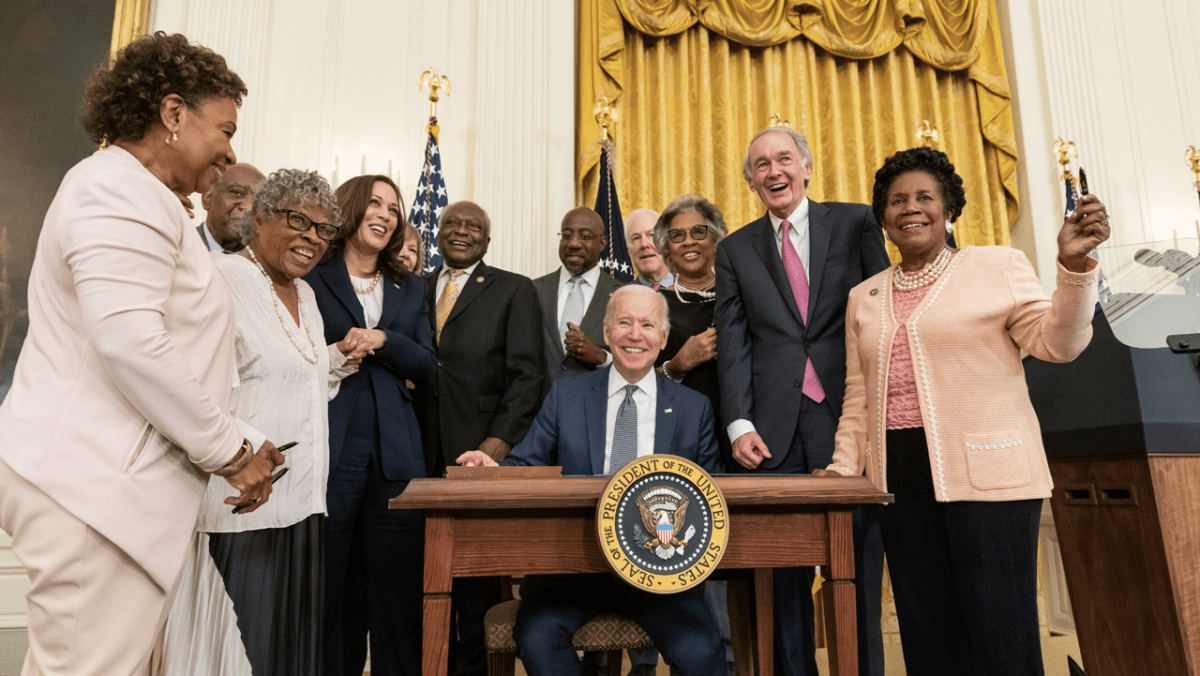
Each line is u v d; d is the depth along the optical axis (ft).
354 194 7.86
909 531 6.16
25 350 4.23
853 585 5.49
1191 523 5.69
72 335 4.14
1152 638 5.73
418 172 16.11
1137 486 5.85
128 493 4.04
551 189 16.90
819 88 18.98
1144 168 18.95
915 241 6.42
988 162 19.29
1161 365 5.92
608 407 7.42
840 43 18.63
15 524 3.98
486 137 16.56
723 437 8.61
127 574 4.07
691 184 17.80
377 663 7.23
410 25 16.72
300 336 6.31
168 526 4.22
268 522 5.72
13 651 11.09
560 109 17.37
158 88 4.52
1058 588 14.53
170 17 15.25
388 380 7.55
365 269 8.02
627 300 7.37
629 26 18.04
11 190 13.99
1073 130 19.15
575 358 10.22
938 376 6.07
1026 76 19.63
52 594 3.94
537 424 7.46
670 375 8.94
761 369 7.91
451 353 9.20
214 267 4.80
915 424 6.17
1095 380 6.25
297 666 5.80
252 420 5.85
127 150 4.59
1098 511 6.26
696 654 5.78
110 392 4.11
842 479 5.61
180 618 5.41
